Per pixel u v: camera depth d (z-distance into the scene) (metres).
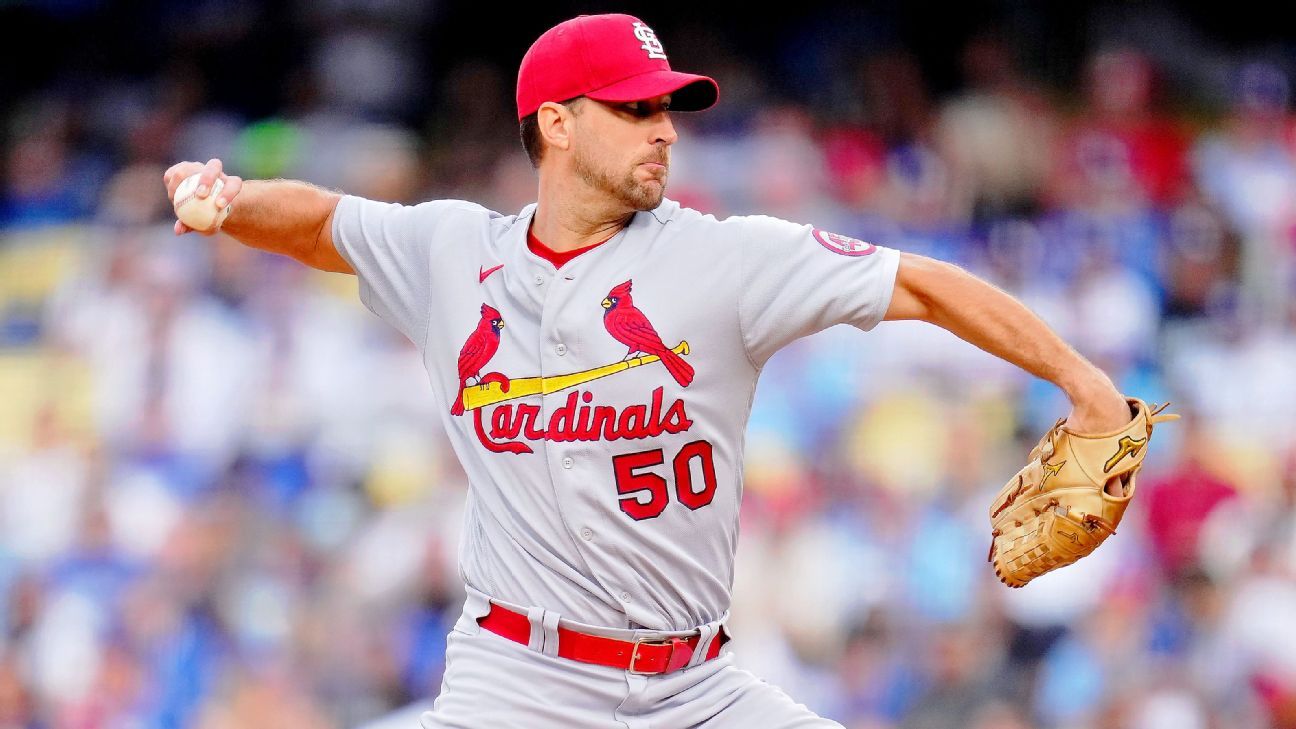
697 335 12.47
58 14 54.19
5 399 41.06
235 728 32.38
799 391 38.09
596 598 12.76
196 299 41.31
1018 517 12.85
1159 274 43.09
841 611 33.25
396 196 48.47
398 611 33.72
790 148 46.41
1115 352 41.00
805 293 12.34
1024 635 32.44
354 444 38.03
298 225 13.69
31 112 52.59
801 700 32.12
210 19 53.78
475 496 13.23
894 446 36.94
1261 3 53.69
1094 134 47.88
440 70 54.91
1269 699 31.25
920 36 54.03
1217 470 35.59
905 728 31.66
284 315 40.41
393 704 32.81
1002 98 49.84
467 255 13.10
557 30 12.85
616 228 12.93
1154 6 53.31
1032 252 43.72
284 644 33.56
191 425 39.28
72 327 42.16
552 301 12.59
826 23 54.84
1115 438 12.26
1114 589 32.56
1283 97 49.97
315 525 35.97
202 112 51.88
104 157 50.28
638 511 12.60
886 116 49.75
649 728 12.96
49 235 46.75
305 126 50.34
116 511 37.16
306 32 53.28
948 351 38.69
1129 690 30.83
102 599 35.31
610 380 12.49
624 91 12.40
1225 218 45.19
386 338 40.59
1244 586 32.94
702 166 46.16
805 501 35.00
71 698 33.94
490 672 12.99
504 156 50.31
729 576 13.43
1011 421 37.19
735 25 55.72
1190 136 48.50
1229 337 41.50
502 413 12.80
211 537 35.41
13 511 37.84
